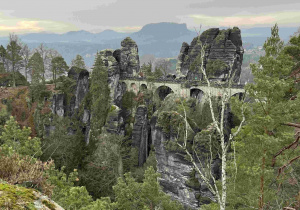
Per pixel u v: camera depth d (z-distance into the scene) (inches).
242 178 579.5
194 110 2087.8
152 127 1727.4
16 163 234.7
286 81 532.7
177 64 2952.8
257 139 534.0
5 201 119.4
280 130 544.7
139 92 2837.1
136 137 2422.5
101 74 2652.6
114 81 2802.7
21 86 3097.9
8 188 134.3
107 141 2337.6
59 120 2716.5
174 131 1483.8
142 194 725.9
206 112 1907.0
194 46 2751.0
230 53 2352.4
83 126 2783.0
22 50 3538.4
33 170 230.2
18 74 3289.9
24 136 789.2
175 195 1534.2
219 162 1333.7
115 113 2556.6
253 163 566.9
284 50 563.8
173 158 1493.6
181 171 1469.0
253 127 546.0
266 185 546.0
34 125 2723.9
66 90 2844.5
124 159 2272.4
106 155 2204.7
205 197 1403.8
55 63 2989.7
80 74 2842.0
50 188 232.7
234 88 2007.9
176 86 2559.1
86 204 633.6
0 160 226.1
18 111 2723.9
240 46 2460.6
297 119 568.4
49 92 2837.1
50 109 2746.1
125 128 2738.7
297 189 477.1
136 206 720.3
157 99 2770.7
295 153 491.8
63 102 2787.9
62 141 2290.8
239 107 545.0
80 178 1921.8
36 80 2869.1
